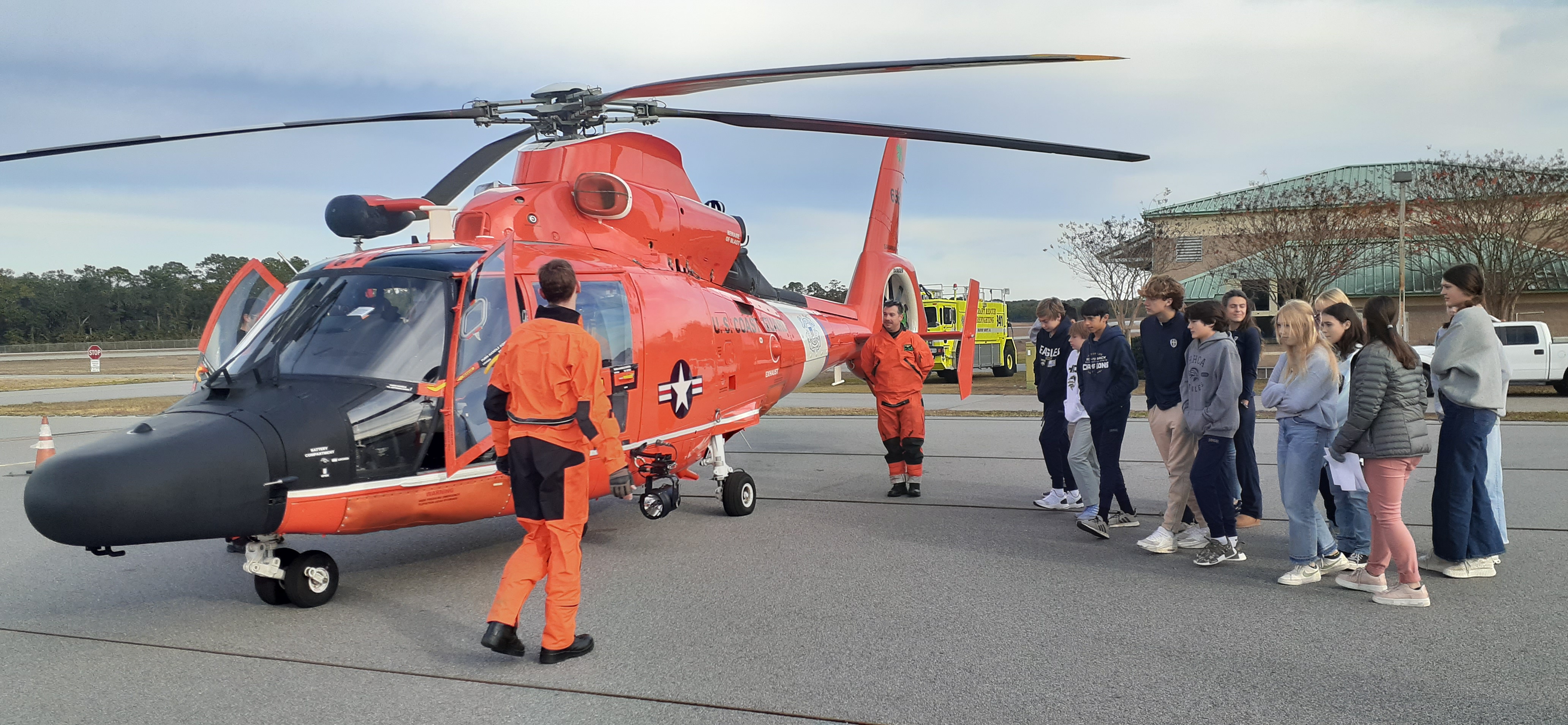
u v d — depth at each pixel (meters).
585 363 3.88
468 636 4.41
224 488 4.12
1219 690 3.62
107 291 104.00
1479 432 5.16
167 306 105.88
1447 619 4.51
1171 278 5.97
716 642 4.27
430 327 4.94
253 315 5.60
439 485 4.93
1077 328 6.91
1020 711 3.44
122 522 3.88
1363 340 5.75
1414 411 4.73
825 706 3.51
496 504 5.31
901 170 10.90
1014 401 18.58
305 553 4.89
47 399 22.42
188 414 4.45
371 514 4.69
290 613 4.80
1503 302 26.61
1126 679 3.76
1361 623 4.48
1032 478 9.09
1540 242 26.25
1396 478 4.77
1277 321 5.21
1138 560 5.85
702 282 7.39
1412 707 3.43
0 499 8.40
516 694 3.67
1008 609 4.77
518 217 5.96
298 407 4.49
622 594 5.11
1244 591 5.10
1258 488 6.71
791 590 5.16
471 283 4.91
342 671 3.93
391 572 5.65
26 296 100.62
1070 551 6.09
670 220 7.03
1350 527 5.61
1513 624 4.41
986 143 6.22
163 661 4.07
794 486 8.77
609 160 6.73
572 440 3.94
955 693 3.62
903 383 8.00
